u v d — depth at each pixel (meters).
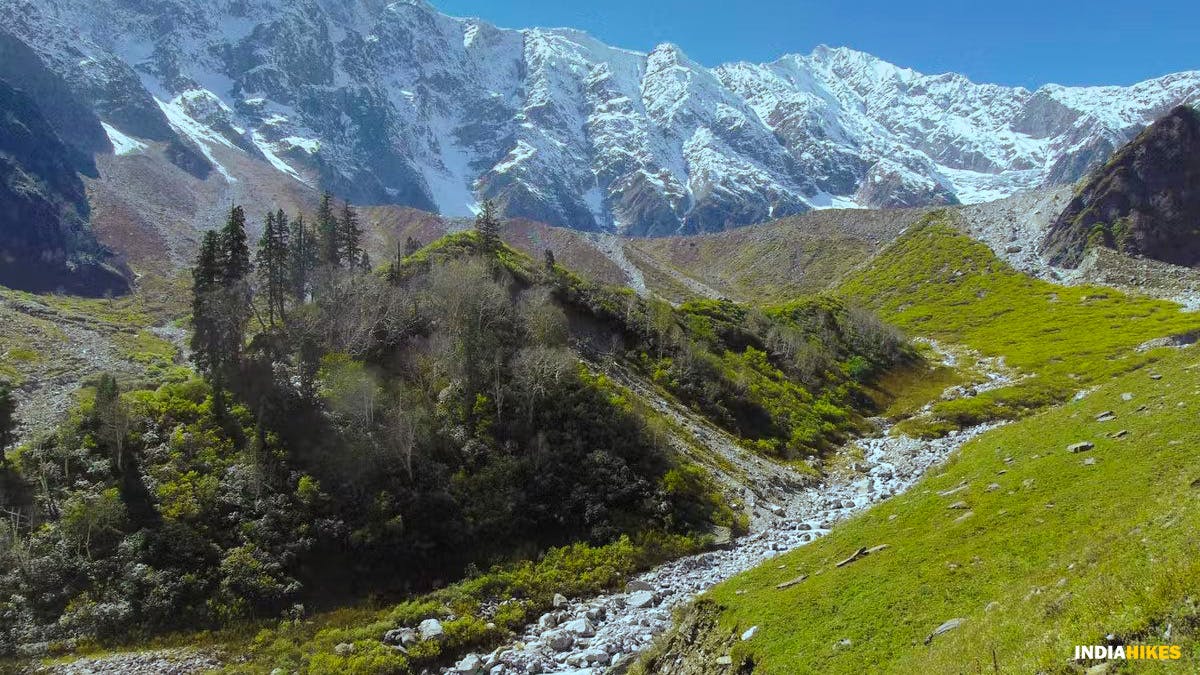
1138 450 39.91
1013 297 183.00
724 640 34.41
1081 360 120.19
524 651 42.97
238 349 77.69
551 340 87.62
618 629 44.28
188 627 45.97
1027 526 34.59
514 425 69.38
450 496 59.94
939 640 26.03
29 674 40.81
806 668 28.44
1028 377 117.44
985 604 27.78
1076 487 37.84
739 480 74.62
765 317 137.75
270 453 60.06
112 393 61.75
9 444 65.56
